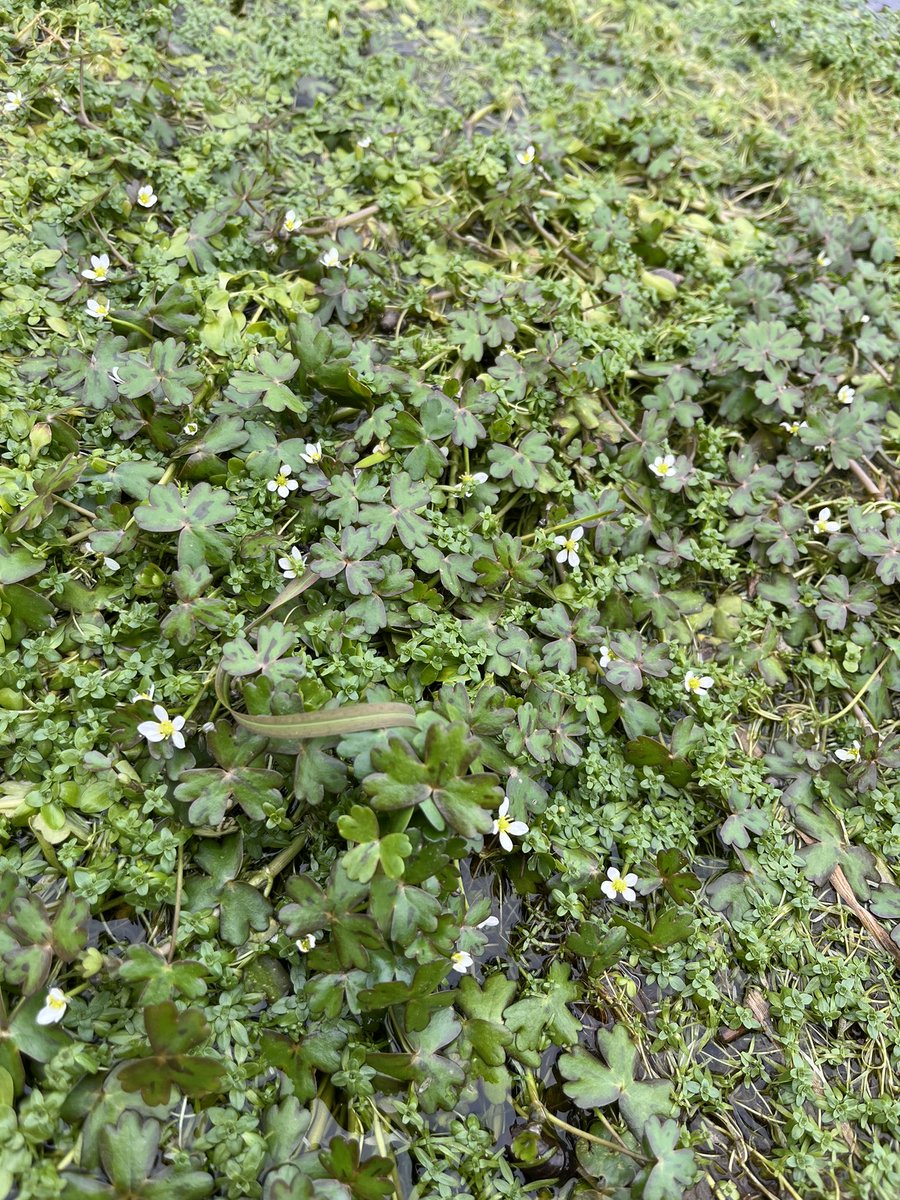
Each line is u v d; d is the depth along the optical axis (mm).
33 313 302
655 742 265
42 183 330
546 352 321
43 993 205
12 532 253
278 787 232
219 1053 210
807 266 405
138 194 343
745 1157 234
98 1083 200
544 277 377
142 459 285
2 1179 184
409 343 323
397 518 271
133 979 205
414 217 373
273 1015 219
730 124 470
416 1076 215
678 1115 235
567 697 267
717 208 424
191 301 304
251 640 252
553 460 318
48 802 228
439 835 224
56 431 272
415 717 227
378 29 446
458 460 306
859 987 258
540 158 388
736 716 305
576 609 287
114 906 229
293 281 344
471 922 234
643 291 368
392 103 413
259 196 348
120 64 369
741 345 346
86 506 273
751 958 254
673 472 319
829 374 355
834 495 351
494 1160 218
